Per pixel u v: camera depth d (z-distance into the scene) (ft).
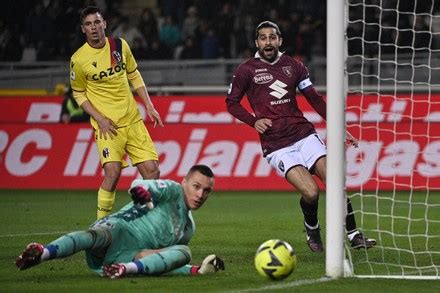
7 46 241.35
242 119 97.55
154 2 255.50
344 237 78.69
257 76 97.76
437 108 183.21
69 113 193.98
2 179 195.21
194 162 190.60
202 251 99.91
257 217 140.15
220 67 223.92
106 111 104.17
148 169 105.40
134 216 76.64
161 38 238.07
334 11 77.97
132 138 105.09
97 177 192.75
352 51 223.51
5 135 196.75
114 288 71.97
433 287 73.67
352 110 184.65
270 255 72.90
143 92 107.24
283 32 232.53
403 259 93.97
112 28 239.30
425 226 128.06
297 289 71.82
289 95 97.71
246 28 237.04
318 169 95.66
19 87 228.22
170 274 78.89
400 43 224.33
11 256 95.30
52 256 71.97
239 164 190.60
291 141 96.94
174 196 76.69
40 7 241.14
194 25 241.14
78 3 240.53
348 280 76.74
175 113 193.36
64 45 240.94
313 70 222.48
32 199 171.73
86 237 73.36
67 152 194.29
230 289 71.51
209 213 146.51
